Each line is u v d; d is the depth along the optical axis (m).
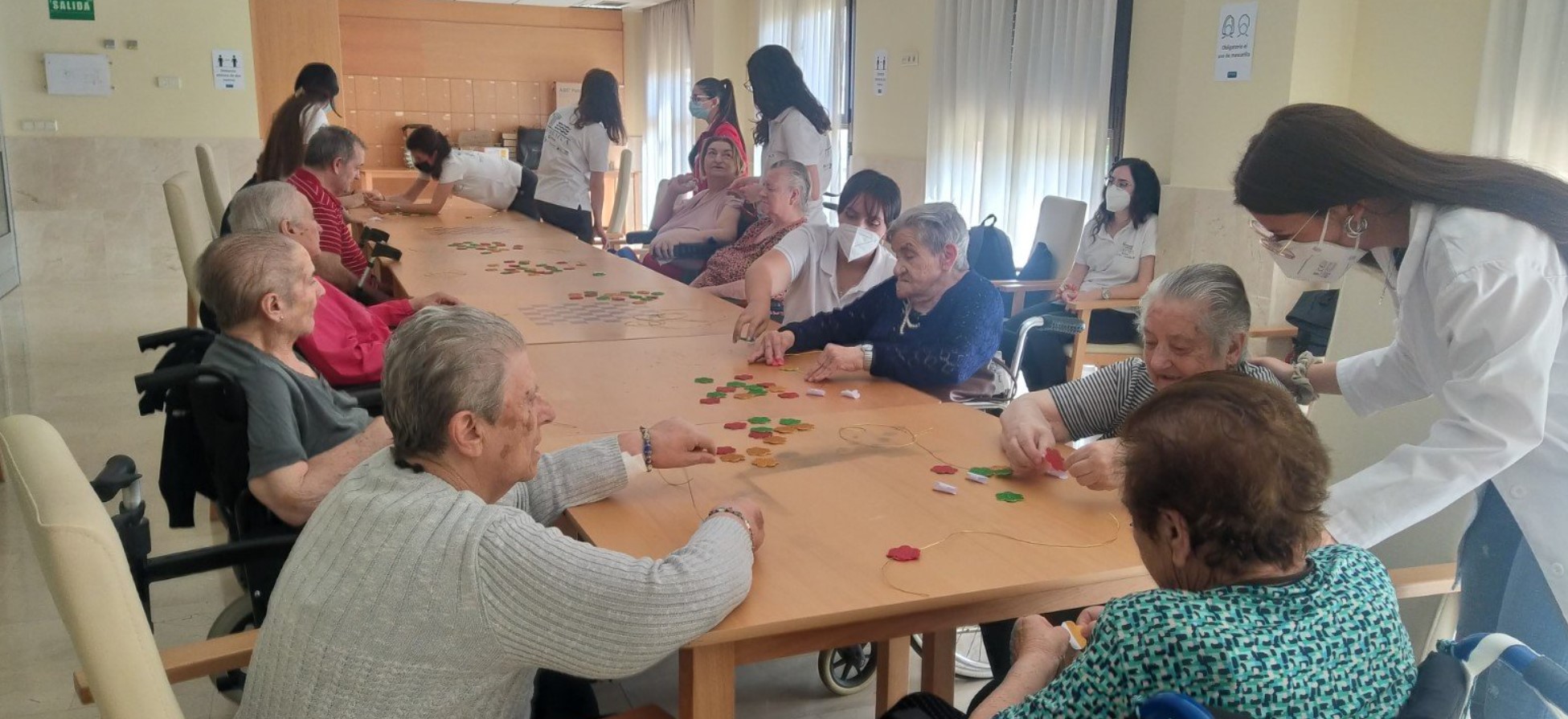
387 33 12.46
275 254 2.12
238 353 2.11
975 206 6.91
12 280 7.72
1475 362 1.51
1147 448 1.11
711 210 5.59
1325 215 1.61
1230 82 4.75
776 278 3.20
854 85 8.33
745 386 2.61
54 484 1.18
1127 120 5.65
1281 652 1.02
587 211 6.55
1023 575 1.53
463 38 12.73
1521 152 3.74
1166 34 5.32
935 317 2.72
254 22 8.63
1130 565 1.57
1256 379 1.15
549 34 13.04
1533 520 1.56
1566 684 1.11
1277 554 1.07
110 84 7.89
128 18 7.85
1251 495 1.05
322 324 2.85
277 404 2.08
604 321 3.38
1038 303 5.20
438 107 12.81
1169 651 1.03
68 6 7.71
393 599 1.24
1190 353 1.78
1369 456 2.12
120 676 1.15
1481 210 1.52
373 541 1.27
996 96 6.58
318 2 8.85
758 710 2.53
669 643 1.30
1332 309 4.23
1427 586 1.71
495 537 1.26
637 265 4.54
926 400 2.49
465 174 6.36
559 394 2.51
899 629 1.48
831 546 1.63
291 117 4.86
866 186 3.27
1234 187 1.71
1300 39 4.43
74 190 7.96
